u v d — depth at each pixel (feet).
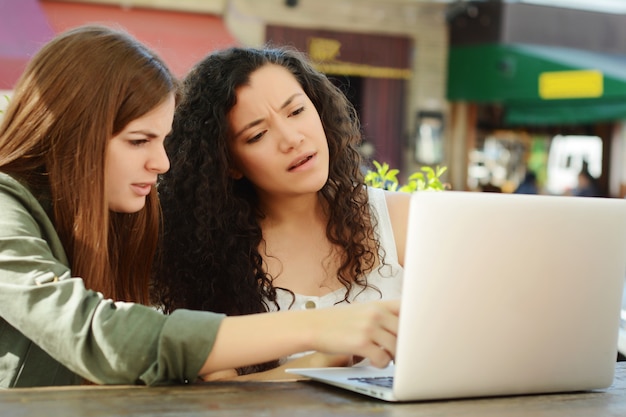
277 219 6.04
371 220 6.10
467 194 3.57
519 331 3.76
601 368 4.08
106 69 4.42
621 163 30.04
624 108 26.43
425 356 3.57
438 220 3.51
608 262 3.95
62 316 3.76
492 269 3.64
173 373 3.76
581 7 27.84
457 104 28.32
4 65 19.47
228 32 23.85
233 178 5.91
